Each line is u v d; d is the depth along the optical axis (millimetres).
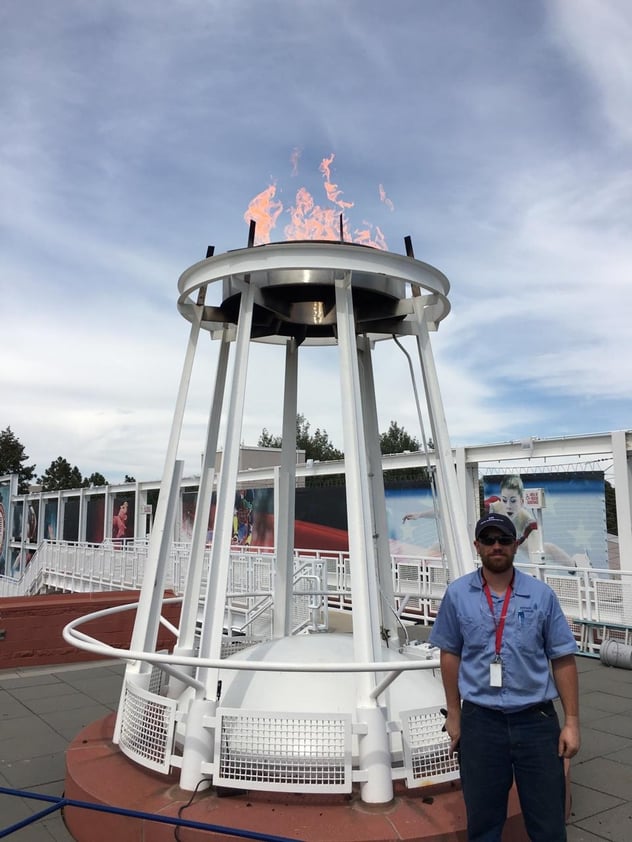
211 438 4867
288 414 5398
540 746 2602
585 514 11992
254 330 5395
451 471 4434
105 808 2900
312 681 3807
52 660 8016
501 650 2662
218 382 5031
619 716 5832
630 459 11406
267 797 3375
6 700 6363
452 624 2828
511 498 13016
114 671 7617
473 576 2838
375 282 4680
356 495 3832
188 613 4605
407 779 3395
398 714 3664
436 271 4422
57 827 3684
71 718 5773
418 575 11062
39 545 25594
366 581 3689
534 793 2598
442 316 4895
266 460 23750
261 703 3715
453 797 3398
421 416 5172
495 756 2641
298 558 10742
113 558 15922
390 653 4305
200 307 4785
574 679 2674
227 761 3408
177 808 3254
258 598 10500
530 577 2781
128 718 4031
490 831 2664
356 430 3963
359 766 3408
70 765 3826
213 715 3592
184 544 14648
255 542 20047
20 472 51000
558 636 2672
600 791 4133
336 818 3152
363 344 5344
